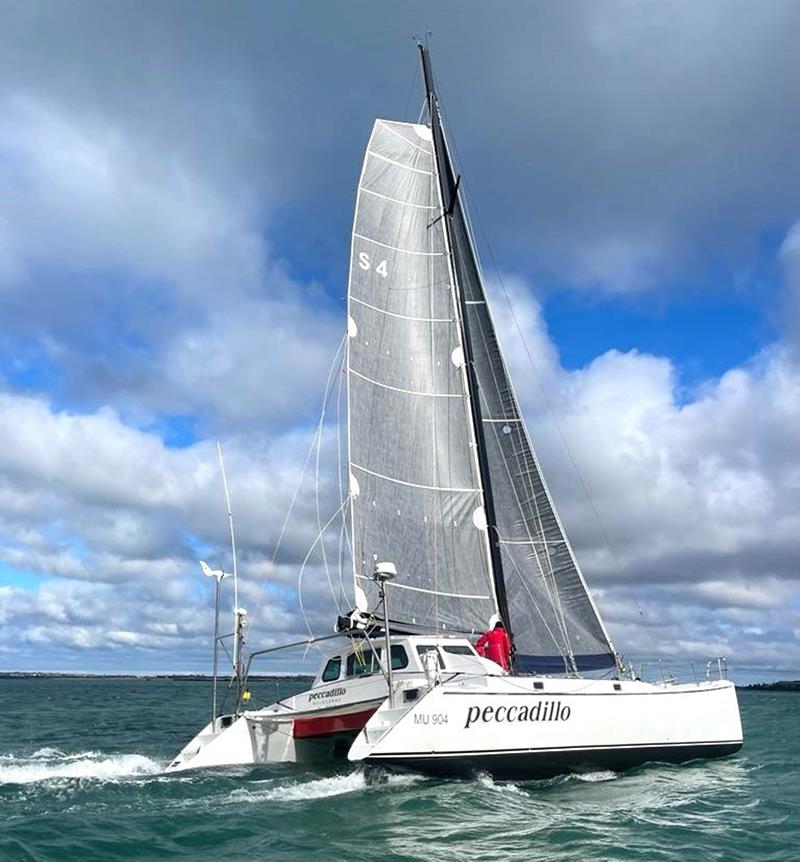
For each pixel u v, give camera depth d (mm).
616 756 12969
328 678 14938
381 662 12828
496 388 17453
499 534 16562
